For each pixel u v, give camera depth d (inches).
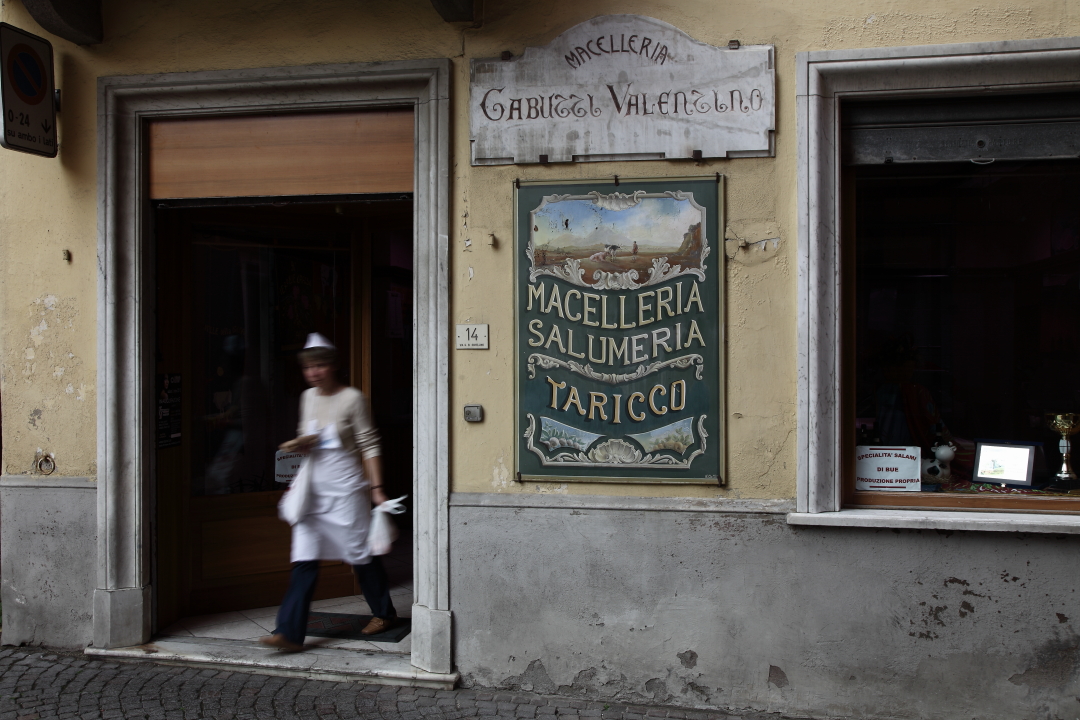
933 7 137.3
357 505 158.9
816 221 139.4
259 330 190.1
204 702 138.6
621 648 144.0
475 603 148.3
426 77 149.6
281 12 155.9
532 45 146.9
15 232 166.4
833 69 139.0
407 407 250.8
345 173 158.4
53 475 165.5
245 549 187.6
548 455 146.8
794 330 140.9
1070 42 132.6
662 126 143.6
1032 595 133.8
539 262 146.7
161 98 161.2
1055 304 147.0
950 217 147.0
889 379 149.1
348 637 167.5
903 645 137.3
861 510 143.5
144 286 164.2
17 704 136.9
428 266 151.6
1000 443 148.1
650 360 144.3
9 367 167.0
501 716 135.8
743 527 140.7
